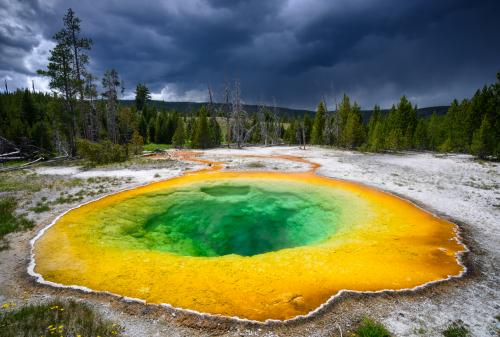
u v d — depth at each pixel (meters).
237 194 19.25
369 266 8.95
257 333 6.09
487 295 7.38
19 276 8.38
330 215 15.08
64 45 32.56
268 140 74.19
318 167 27.84
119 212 14.93
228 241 13.39
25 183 19.84
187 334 6.07
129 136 58.50
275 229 14.41
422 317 6.53
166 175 23.61
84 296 7.41
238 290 7.64
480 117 40.75
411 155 39.81
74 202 15.93
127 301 7.17
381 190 18.44
